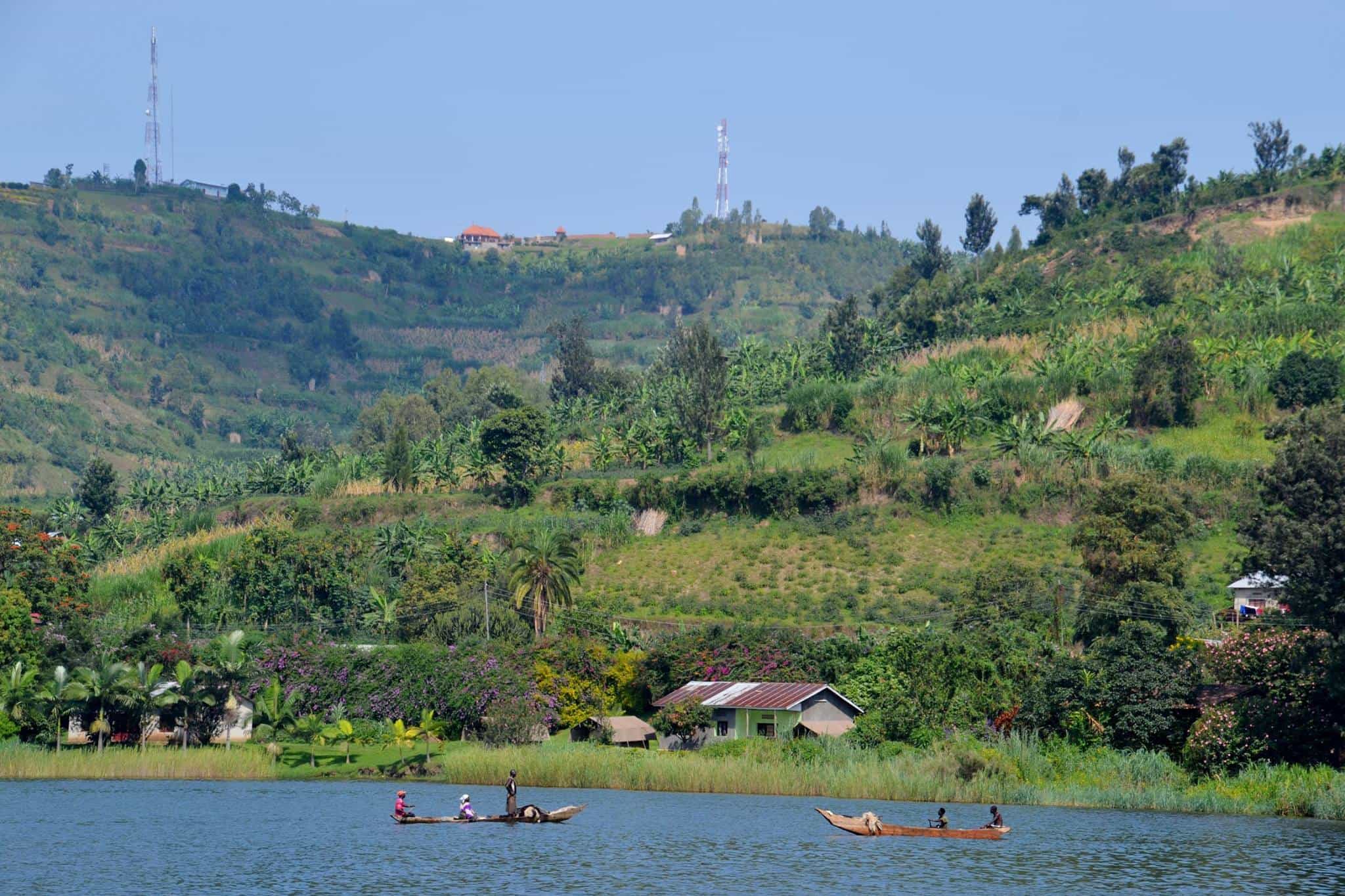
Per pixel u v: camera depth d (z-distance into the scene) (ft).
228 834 645.51
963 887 520.42
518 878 538.06
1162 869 552.41
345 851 600.80
